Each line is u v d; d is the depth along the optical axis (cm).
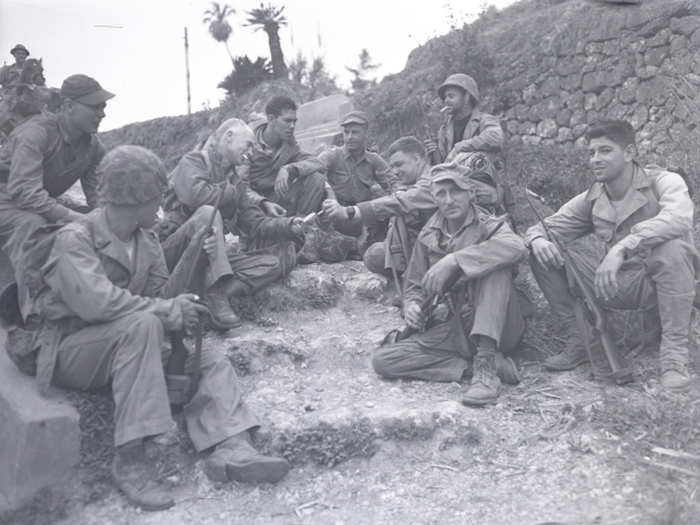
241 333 469
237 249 573
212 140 505
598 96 1086
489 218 410
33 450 334
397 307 523
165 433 356
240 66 2708
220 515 320
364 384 418
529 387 405
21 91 485
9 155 427
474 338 402
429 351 417
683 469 317
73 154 446
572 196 855
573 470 330
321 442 358
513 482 329
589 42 1110
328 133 1366
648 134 1002
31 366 369
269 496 334
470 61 1264
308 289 529
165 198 500
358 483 341
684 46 972
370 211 468
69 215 427
